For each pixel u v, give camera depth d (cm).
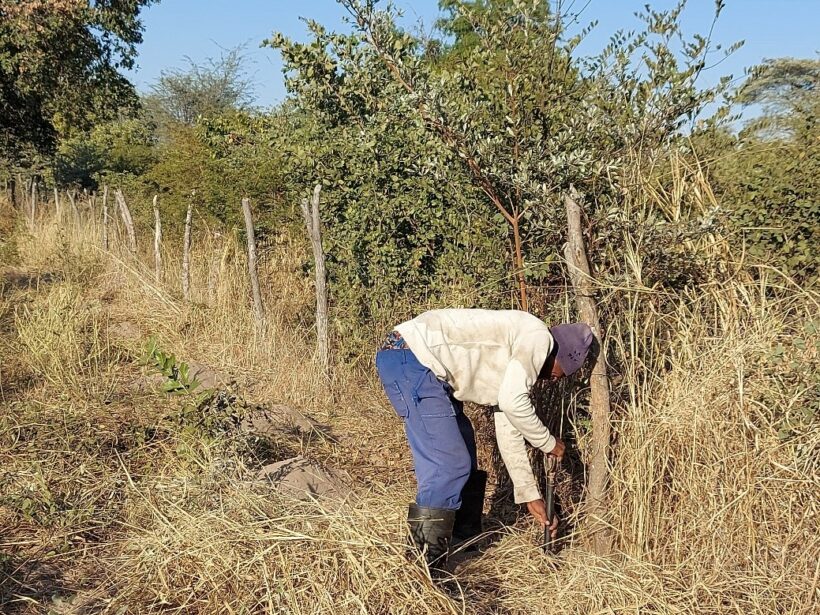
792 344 361
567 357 355
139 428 504
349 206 693
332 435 568
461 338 346
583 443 408
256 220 949
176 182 1168
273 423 558
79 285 973
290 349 719
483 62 536
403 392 347
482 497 399
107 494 437
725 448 350
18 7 1805
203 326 816
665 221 423
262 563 318
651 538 362
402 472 495
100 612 330
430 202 626
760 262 423
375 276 670
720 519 342
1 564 358
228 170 995
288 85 691
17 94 2012
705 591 334
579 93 510
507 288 513
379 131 640
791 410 344
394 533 342
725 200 472
